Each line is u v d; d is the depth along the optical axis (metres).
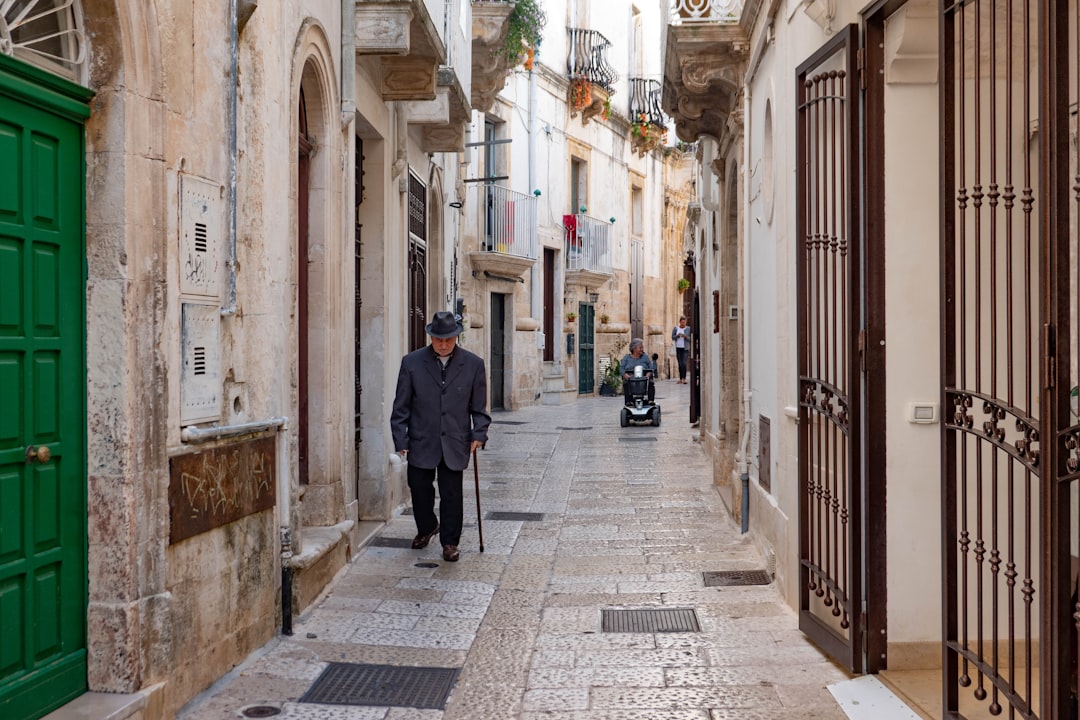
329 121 7.86
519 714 5.02
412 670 5.68
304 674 5.56
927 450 5.60
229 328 5.57
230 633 5.55
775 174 7.66
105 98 4.48
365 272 9.87
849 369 5.63
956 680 4.59
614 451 16.42
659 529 9.89
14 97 4.04
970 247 5.61
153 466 4.65
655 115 34.31
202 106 5.20
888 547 5.60
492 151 23.94
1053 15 3.58
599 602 7.18
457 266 18.22
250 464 5.75
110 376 4.48
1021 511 5.69
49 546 4.29
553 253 28.09
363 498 9.83
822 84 6.11
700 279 17.73
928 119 5.59
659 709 5.07
